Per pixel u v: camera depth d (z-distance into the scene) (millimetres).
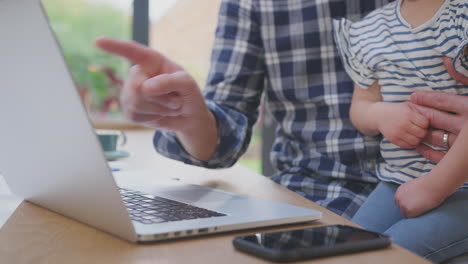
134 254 390
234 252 400
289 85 1042
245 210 524
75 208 483
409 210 741
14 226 479
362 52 921
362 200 898
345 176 947
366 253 402
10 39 393
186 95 676
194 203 552
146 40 2359
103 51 524
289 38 1032
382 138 938
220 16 1108
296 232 442
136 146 1454
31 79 399
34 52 372
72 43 2756
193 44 2561
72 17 2809
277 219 488
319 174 982
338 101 994
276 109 1095
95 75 2625
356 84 945
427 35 836
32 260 374
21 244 417
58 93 380
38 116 428
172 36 2521
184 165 1031
